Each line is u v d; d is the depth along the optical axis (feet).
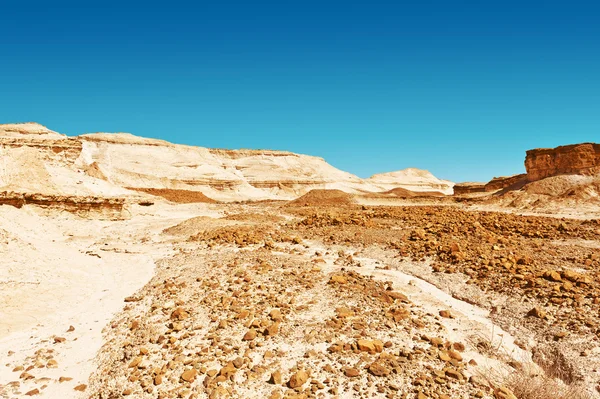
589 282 41.78
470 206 166.81
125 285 47.52
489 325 35.45
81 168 169.99
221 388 23.31
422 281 47.50
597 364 28.25
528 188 170.71
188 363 26.53
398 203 203.41
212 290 40.96
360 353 27.63
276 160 422.41
